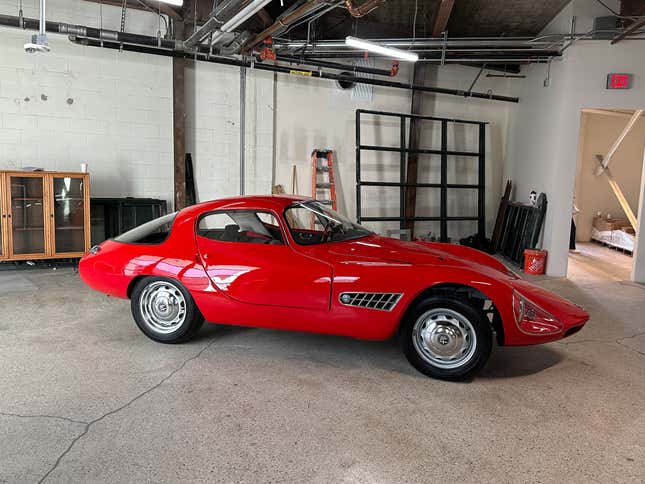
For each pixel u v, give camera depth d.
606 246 9.65
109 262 3.53
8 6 5.84
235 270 3.21
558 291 5.70
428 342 2.95
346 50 6.82
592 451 2.20
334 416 2.47
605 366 3.27
